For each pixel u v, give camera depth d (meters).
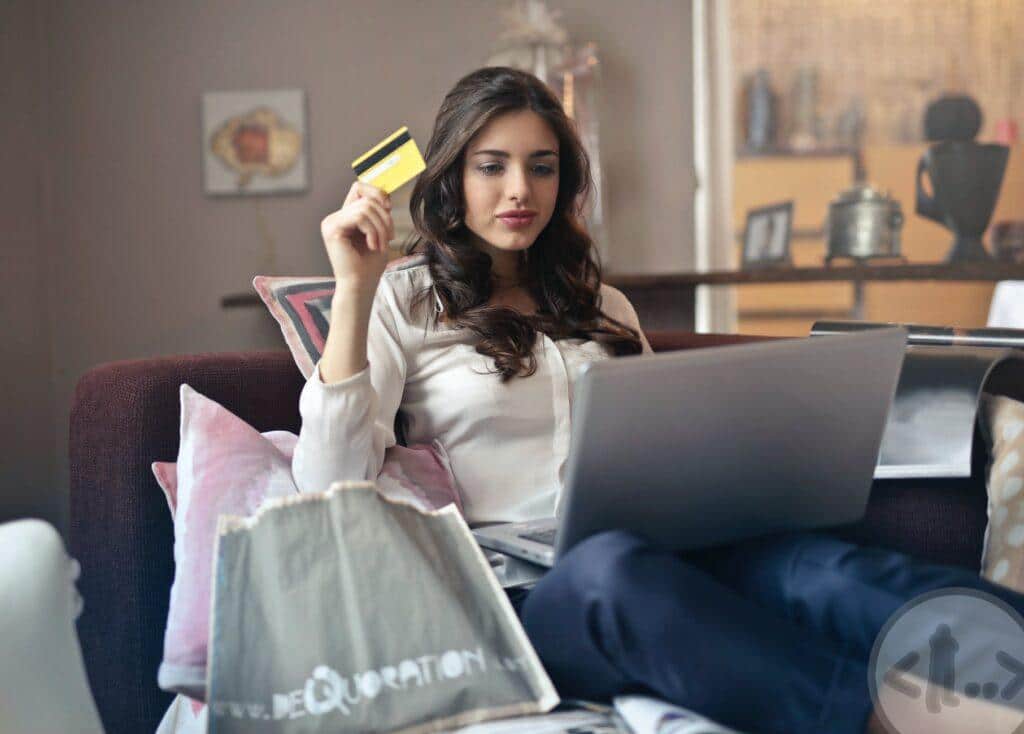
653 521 1.29
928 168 3.46
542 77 3.63
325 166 3.85
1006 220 4.34
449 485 1.66
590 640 1.19
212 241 3.83
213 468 1.47
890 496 1.65
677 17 3.95
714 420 1.25
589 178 1.93
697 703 1.16
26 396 3.60
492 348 1.73
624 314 2.02
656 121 3.96
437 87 3.86
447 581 1.28
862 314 4.09
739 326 4.38
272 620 1.23
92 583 1.63
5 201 3.53
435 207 1.85
